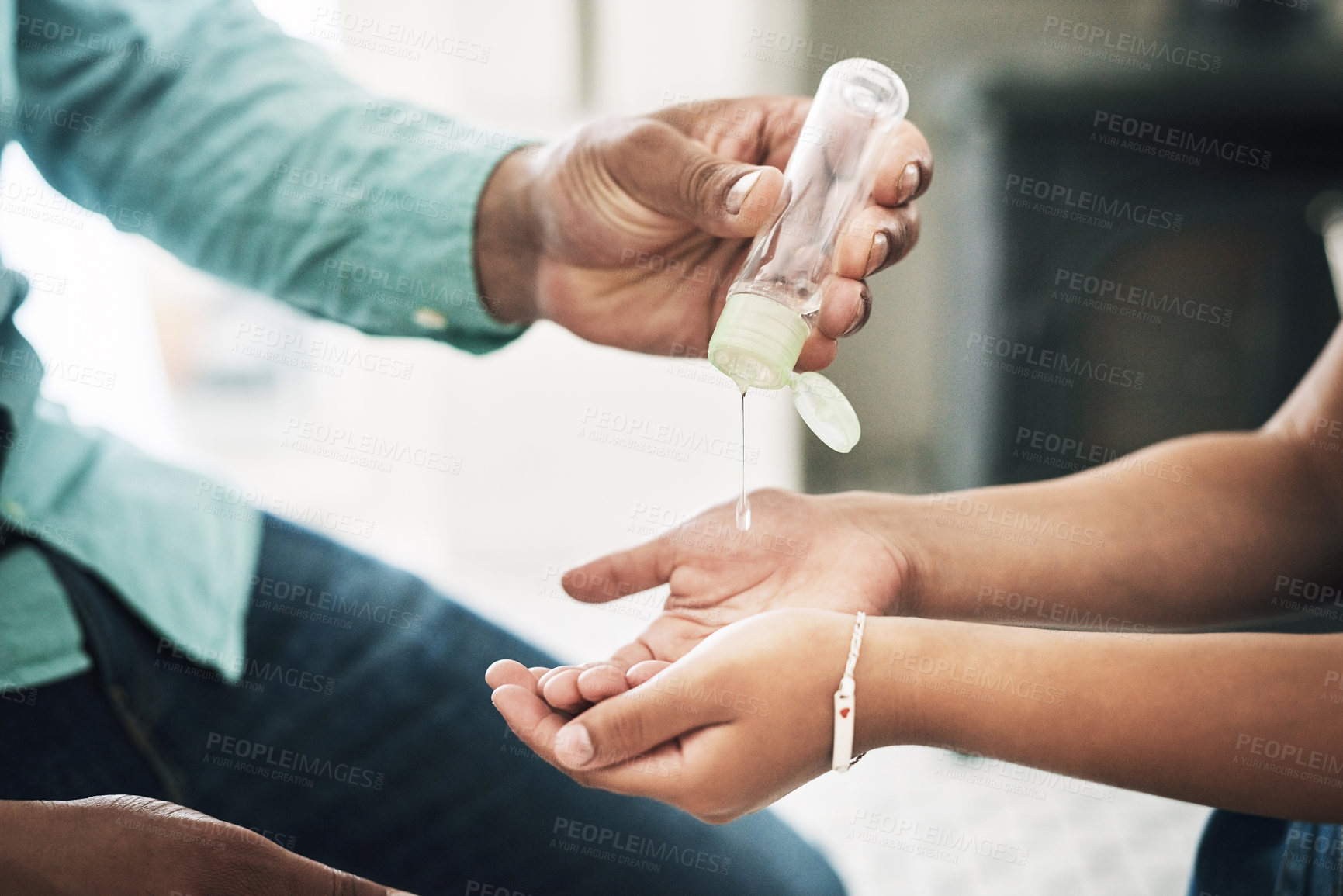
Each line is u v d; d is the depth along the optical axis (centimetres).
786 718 50
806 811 82
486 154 59
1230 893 54
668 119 58
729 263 58
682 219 57
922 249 105
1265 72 87
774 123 58
